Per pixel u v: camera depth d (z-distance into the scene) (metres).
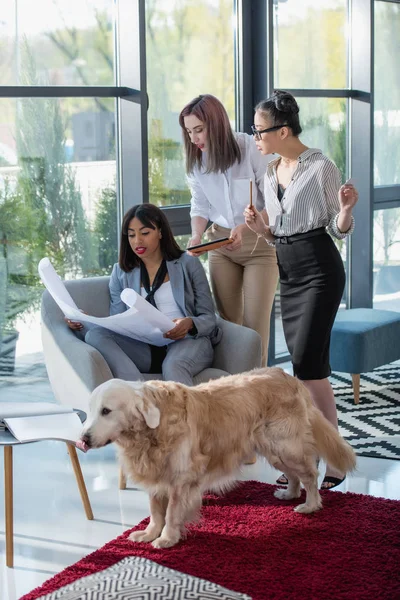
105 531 3.15
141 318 3.47
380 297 6.56
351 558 2.85
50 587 2.67
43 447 4.14
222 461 3.04
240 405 3.06
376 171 6.38
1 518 3.27
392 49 6.34
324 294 3.53
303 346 3.60
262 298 4.29
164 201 4.85
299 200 3.49
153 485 2.95
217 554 2.89
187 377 3.60
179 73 4.83
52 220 4.49
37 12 4.25
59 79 4.38
